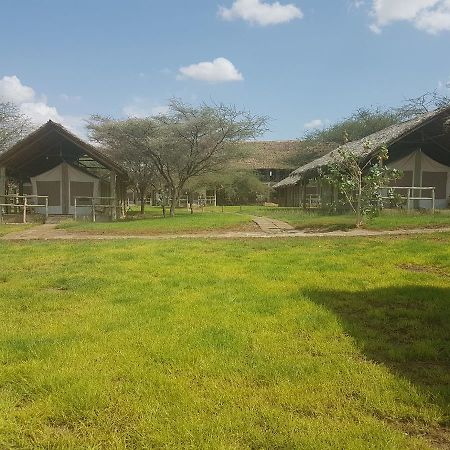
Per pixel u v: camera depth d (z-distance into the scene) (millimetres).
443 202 24750
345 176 17375
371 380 3672
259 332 4852
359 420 3094
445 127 21719
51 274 8180
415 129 20703
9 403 3371
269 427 3025
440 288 6703
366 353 4316
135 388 3539
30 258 10281
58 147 27281
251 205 51688
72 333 4875
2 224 22719
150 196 52906
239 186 52719
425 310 5605
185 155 27266
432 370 3891
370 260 9219
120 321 5250
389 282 7172
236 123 27109
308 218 20766
